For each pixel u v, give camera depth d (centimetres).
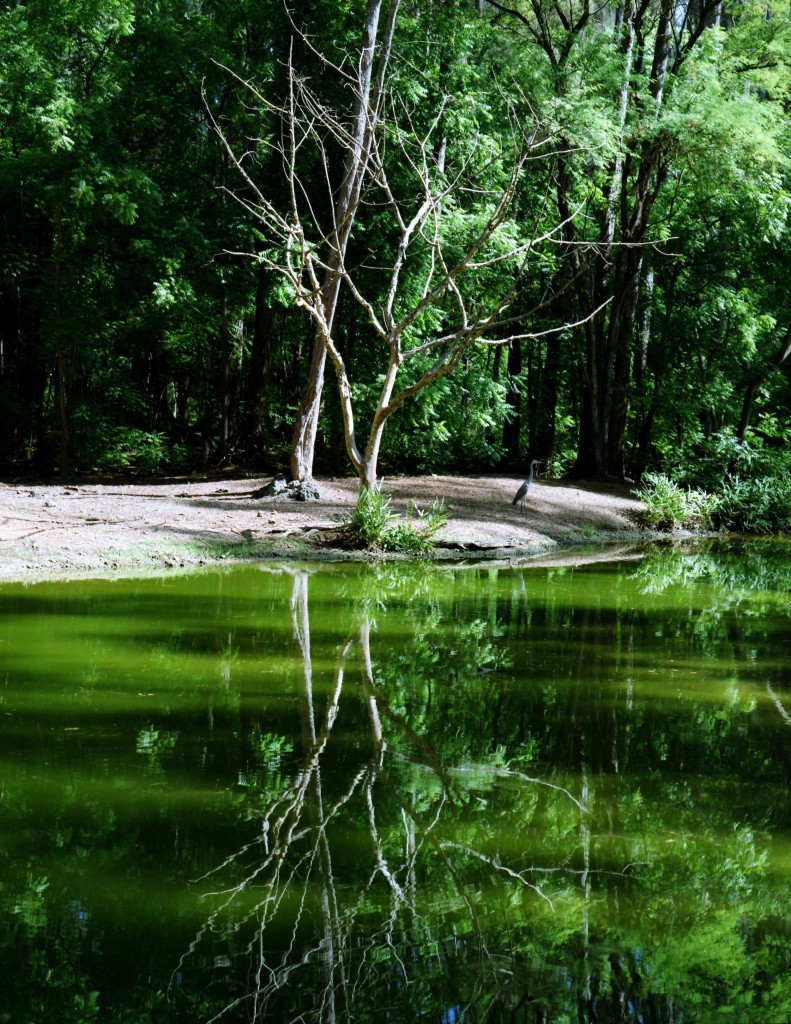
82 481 1922
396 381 2025
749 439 2564
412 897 364
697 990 306
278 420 2762
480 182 2062
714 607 1026
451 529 1472
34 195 1936
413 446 2284
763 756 536
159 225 1823
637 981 312
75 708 594
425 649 779
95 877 373
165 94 2019
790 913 359
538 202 2180
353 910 353
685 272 2433
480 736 561
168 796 457
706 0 2241
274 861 390
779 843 420
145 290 1900
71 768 492
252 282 1966
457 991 302
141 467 2320
